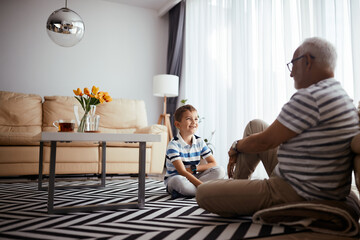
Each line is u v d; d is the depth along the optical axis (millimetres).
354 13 1969
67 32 2629
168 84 3926
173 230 1079
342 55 2080
